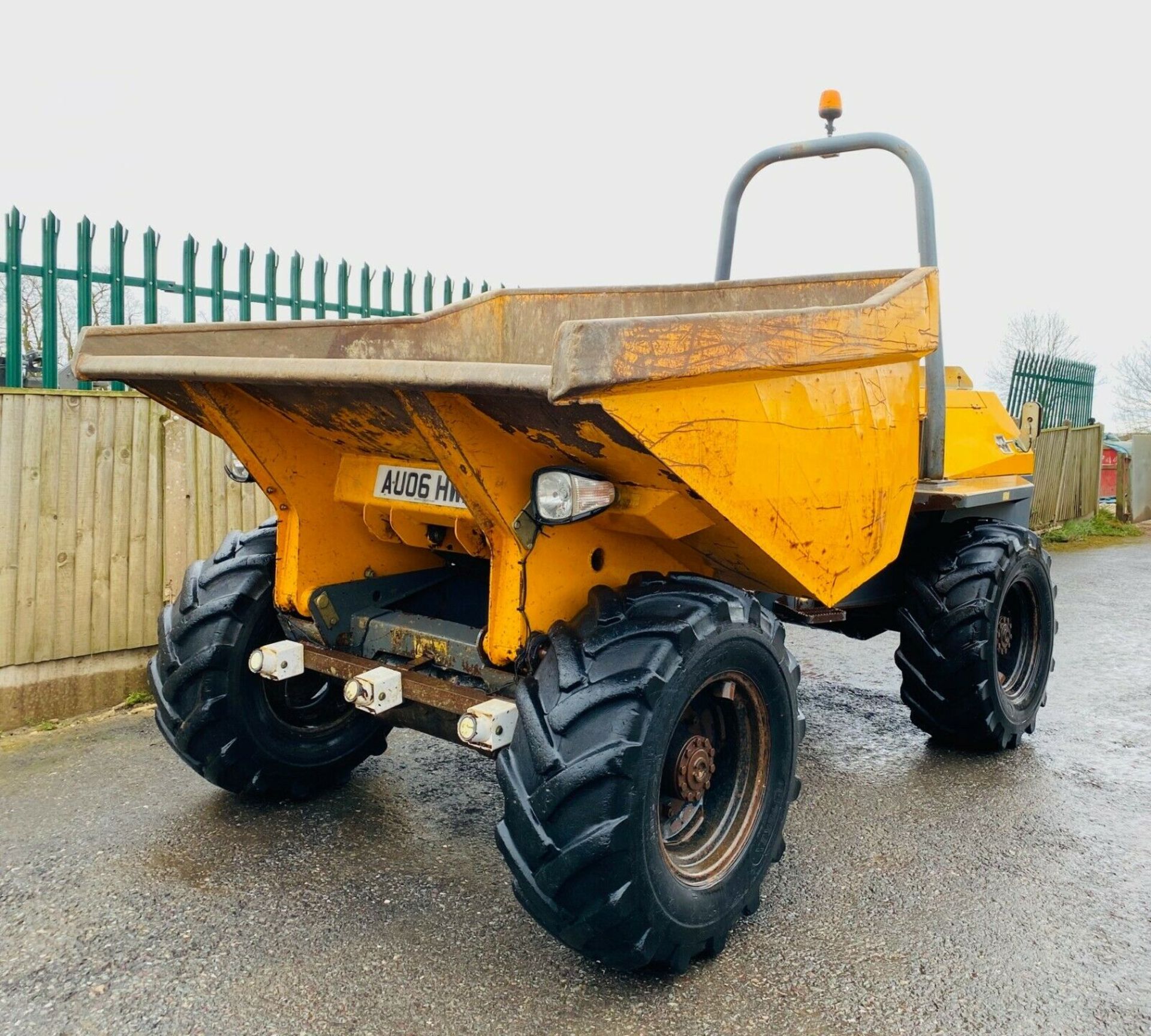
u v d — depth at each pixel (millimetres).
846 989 2350
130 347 2742
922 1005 2285
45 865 2883
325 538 2914
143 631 4543
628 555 2594
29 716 4191
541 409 1997
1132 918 2703
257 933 2531
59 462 4203
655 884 2199
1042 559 4129
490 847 3066
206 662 2967
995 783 3723
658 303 3592
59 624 4254
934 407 3697
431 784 3574
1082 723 4508
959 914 2715
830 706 4781
